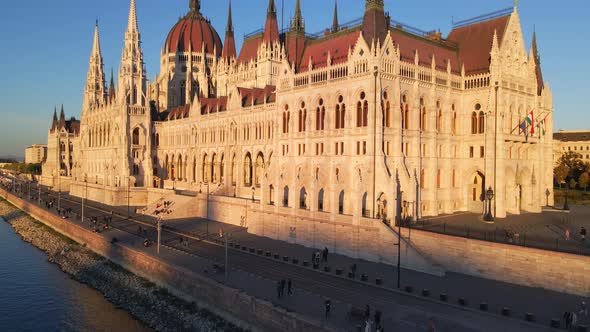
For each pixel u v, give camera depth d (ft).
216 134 474.90
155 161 574.56
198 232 344.69
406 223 275.39
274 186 339.36
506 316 168.04
